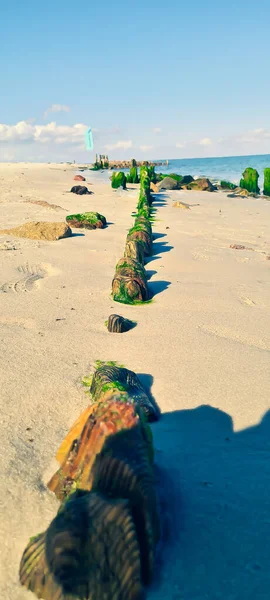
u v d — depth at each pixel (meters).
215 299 7.67
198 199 24.27
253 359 5.40
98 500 2.54
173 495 3.20
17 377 4.80
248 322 6.63
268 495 3.20
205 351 5.60
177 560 2.69
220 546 2.78
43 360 5.24
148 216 15.88
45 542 2.50
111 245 11.60
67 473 3.07
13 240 11.80
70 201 19.97
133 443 2.76
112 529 2.43
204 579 2.57
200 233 13.88
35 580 2.46
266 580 2.56
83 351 5.54
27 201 18.61
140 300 7.50
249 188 30.47
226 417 4.22
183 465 3.54
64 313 6.82
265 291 8.23
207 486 3.29
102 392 4.14
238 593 2.48
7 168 44.22
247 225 15.59
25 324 6.34
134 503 2.62
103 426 2.88
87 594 2.38
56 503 3.10
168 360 5.35
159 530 2.80
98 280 8.55
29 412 4.20
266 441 3.85
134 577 2.43
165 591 2.50
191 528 2.91
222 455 3.67
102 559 2.40
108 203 19.81
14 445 3.70
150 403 4.27
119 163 74.38
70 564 2.38
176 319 6.68
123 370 4.61
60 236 12.30
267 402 4.45
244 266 10.03
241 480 3.36
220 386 4.77
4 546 2.78
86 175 40.47
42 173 36.88
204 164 92.06
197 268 9.77
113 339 5.94
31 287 8.10
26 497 3.14
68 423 4.07
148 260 10.49
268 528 2.91
